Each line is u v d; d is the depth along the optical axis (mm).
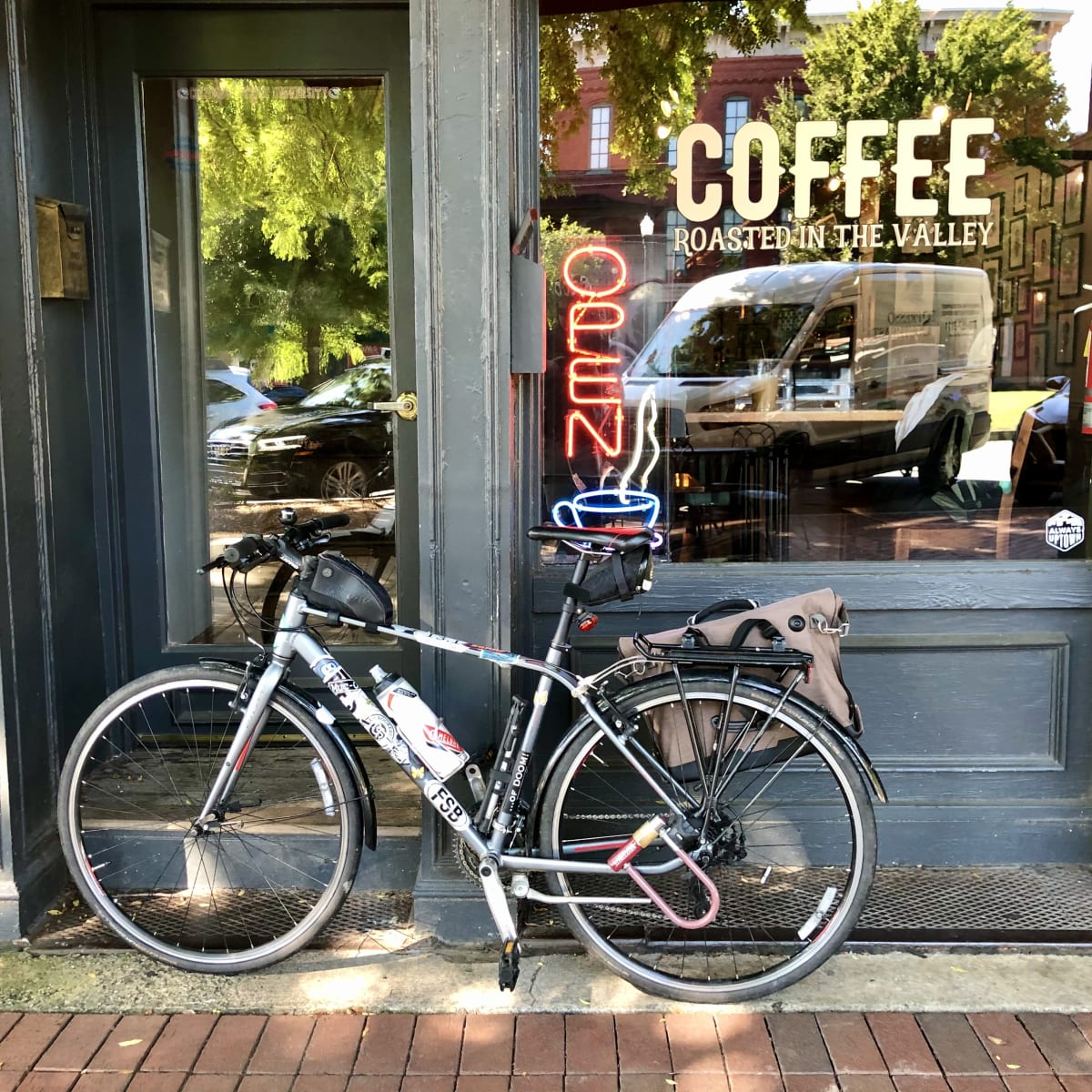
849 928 2340
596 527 3107
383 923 2678
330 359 3514
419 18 2377
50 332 2908
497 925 2385
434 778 2381
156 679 2473
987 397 3113
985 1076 2098
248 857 2824
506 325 2473
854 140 3174
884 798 2350
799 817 2949
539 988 2400
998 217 3164
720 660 2275
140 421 3344
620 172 3111
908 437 3131
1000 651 2943
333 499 3570
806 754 2418
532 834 2428
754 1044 2203
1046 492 3113
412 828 2850
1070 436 3090
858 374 3143
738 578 2973
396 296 3408
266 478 3564
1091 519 3059
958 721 2967
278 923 2664
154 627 3430
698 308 3148
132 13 3197
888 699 2965
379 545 3561
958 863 2963
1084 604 2900
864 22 3137
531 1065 2146
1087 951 2533
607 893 2482
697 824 2314
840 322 3117
